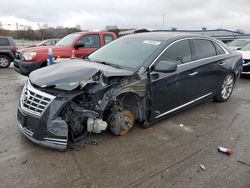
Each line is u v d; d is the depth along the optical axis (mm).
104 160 3270
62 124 3262
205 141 3949
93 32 8633
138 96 3932
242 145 3854
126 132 4027
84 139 3777
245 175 3062
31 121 3332
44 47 7652
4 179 2818
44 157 3275
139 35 5066
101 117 3629
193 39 4996
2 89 7020
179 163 3277
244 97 6773
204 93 5316
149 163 3248
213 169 3164
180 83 4500
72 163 3170
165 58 4250
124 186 2783
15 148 3467
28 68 7113
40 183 2775
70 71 3492
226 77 5953
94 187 2750
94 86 3410
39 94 3311
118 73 3627
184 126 4520
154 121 4324
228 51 6020
